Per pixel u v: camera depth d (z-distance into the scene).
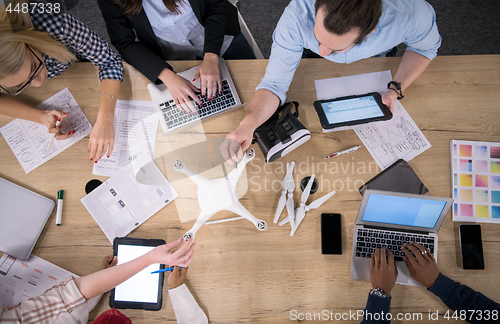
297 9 1.03
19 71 0.99
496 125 1.17
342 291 1.07
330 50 0.96
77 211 1.16
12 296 1.09
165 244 1.02
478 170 1.14
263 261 1.10
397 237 1.08
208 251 1.11
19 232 1.12
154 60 1.23
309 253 1.10
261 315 1.08
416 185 1.12
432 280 1.01
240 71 1.25
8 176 1.19
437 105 1.19
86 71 1.25
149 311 1.07
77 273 1.12
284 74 1.14
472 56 1.20
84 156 1.20
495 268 1.07
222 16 1.34
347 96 1.17
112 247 1.14
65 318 0.96
